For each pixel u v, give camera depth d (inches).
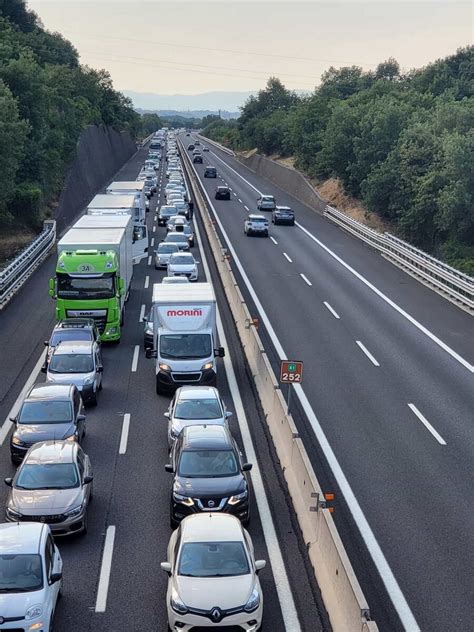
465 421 926.4
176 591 496.4
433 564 598.9
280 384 1042.7
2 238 2346.2
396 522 667.4
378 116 2864.2
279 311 1472.7
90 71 5137.8
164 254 1916.8
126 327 1382.9
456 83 3794.3
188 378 1008.2
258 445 841.5
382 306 1546.5
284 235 2469.2
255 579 508.7
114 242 1315.2
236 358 1182.3
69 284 1249.4
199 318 1054.4
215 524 553.6
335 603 513.3
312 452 821.2
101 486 733.9
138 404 982.4
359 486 739.4
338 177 3356.3
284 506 697.6
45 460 664.4
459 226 2096.5
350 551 616.7
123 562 593.3
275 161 4584.2
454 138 2078.0
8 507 621.6
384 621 522.0
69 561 592.1
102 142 4562.0
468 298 1593.3
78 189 3358.8
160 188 3944.4
